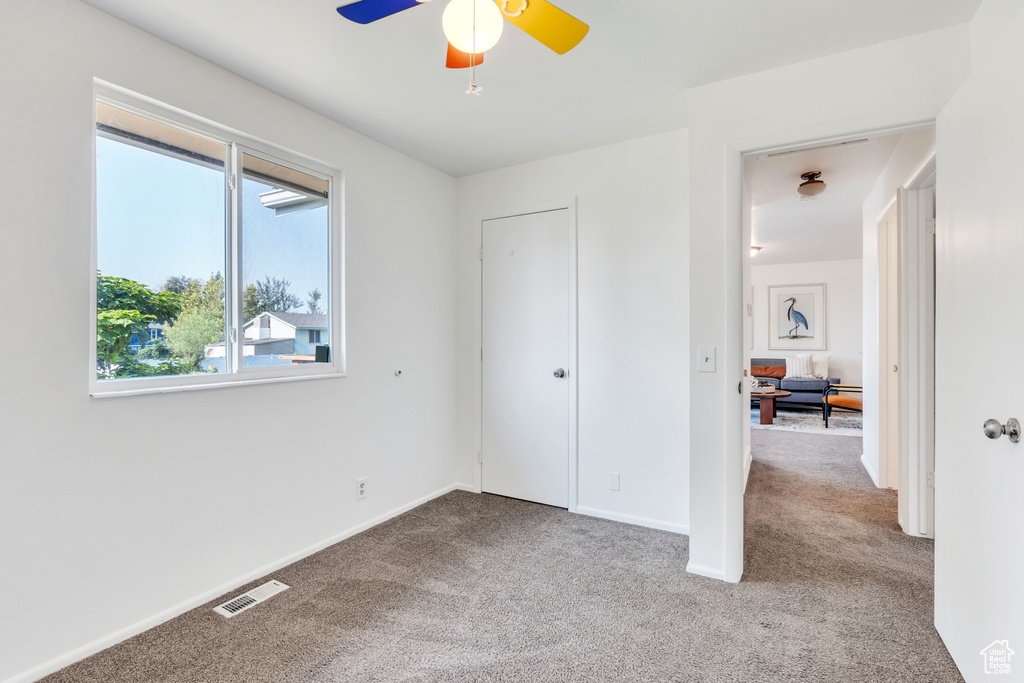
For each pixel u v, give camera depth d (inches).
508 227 135.6
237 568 86.8
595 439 122.4
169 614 77.0
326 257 106.8
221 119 84.1
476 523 117.5
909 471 110.9
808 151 126.6
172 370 80.3
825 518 120.9
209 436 82.7
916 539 108.0
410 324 127.1
